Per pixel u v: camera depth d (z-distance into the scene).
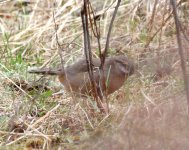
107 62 11.59
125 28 15.37
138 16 15.54
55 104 11.61
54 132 10.63
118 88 11.66
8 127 10.77
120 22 15.55
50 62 13.73
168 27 14.56
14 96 11.84
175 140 8.77
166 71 12.37
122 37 14.91
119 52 14.20
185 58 12.41
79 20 15.45
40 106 11.48
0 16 16.66
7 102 11.70
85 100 11.52
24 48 14.63
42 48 14.52
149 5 15.28
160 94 11.54
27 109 11.34
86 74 11.55
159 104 10.52
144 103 10.75
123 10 15.84
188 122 9.36
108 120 10.69
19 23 15.86
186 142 8.74
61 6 16.41
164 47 13.53
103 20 15.50
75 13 16.12
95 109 11.09
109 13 15.51
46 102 11.74
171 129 9.06
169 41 13.98
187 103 9.58
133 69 11.75
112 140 8.97
